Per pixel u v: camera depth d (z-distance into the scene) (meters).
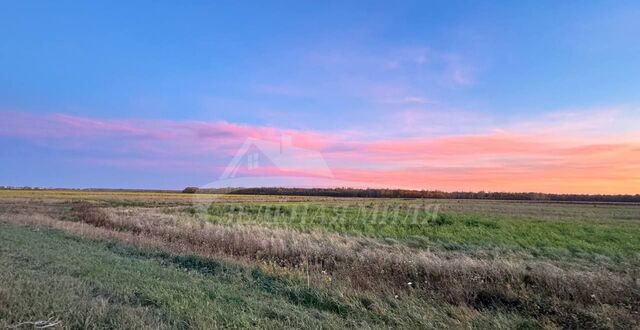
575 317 7.05
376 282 9.06
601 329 6.62
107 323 5.79
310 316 6.68
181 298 7.22
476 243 18.73
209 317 6.20
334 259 11.80
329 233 19.66
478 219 28.30
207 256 11.81
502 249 16.64
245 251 13.31
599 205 54.19
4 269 8.81
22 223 21.03
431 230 23.28
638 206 51.41
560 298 8.10
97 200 48.62
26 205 38.09
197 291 7.81
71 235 16.28
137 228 20.20
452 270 9.78
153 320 5.95
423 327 6.40
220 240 14.81
